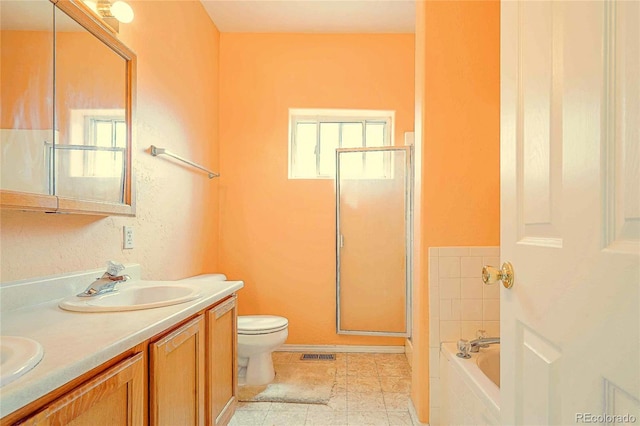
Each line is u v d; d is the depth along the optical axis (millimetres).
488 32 1827
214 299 1369
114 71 1480
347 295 2855
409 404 1985
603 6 520
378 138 3061
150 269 1858
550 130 665
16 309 1085
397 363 2617
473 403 1366
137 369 889
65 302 1143
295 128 3076
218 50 2910
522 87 781
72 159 1267
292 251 2904
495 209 1816
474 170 1817
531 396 730
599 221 526
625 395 471
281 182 2920
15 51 1063
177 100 2168
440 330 1801
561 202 626
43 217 1203
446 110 1820
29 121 1105
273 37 2945
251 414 1899
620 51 492
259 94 2938
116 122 1487
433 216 1820
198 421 1248
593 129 540
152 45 1872
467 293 1807
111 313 1050
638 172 461
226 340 1546
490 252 1807
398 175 2805
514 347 807
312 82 2934
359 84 2930
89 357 709
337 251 2832
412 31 2906
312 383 2264
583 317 559
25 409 590
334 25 2826
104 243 1502
